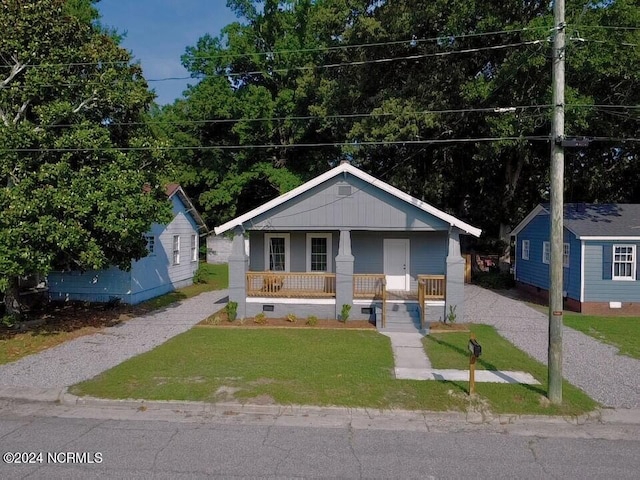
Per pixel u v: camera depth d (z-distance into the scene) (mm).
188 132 36969
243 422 7746
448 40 23016
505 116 20438
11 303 14648
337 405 8289
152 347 12453
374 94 28141
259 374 9922
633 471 6078
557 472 6039
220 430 7391
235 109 34531
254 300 16469
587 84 20203
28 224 11805
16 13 13516
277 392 8828
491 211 32094
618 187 32156
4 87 13523
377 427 7566
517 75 20188
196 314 17375
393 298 16453
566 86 18984
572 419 7859
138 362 10812
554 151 8250
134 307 18594
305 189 15984
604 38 17078
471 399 8523
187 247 25844
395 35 24094
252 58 35281
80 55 14188
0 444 6848
